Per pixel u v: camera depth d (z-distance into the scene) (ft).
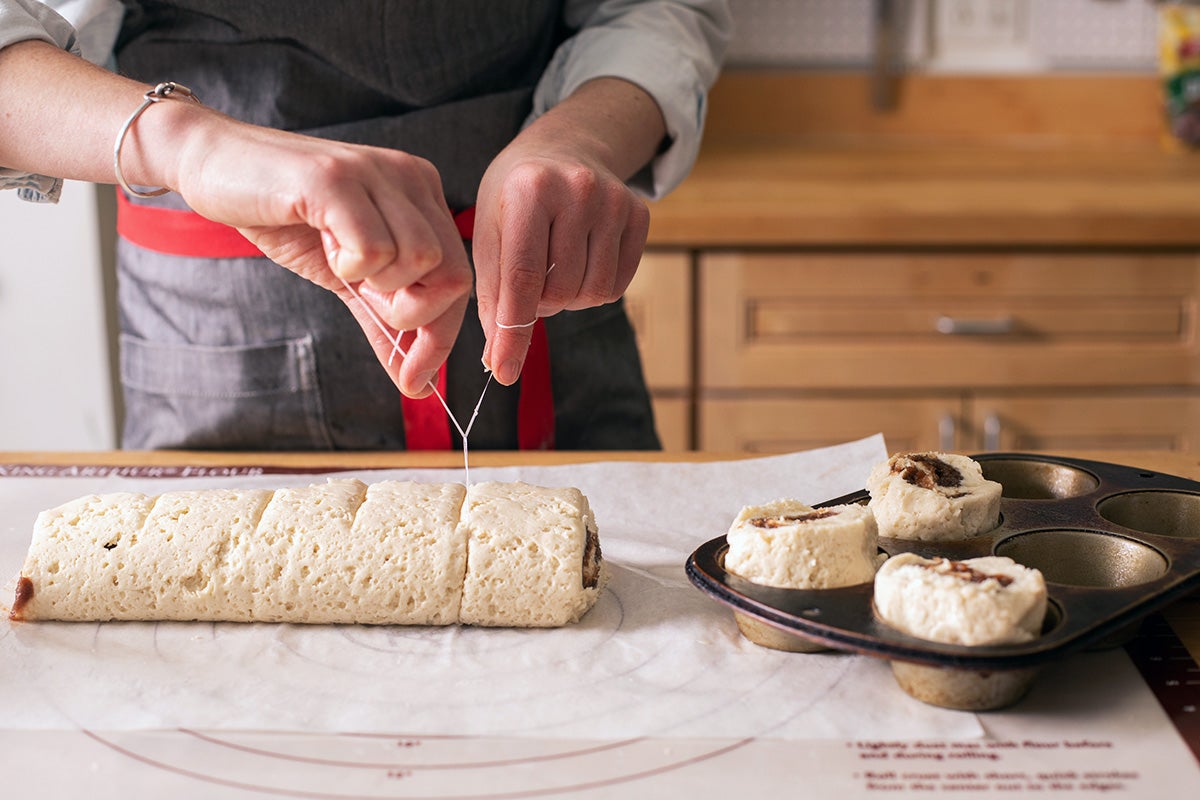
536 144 2.90
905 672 2.17
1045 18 7.92
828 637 2.16
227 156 2.22
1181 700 2.18
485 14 3.58
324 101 3.51
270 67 3.43
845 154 7.79
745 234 5.98
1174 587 2.29
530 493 2.70
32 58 2.64
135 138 2.37
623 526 3.10
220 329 3.67
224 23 3.39
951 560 2.52
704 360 6.26
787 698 2.20
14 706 2.20
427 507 2.63
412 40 3.49
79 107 2.48
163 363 3.76
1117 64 7.98
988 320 6.17
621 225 2.68
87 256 5.62
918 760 2.01
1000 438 6.34
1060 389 6.29
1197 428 6.32
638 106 3.52
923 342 6.23
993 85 8.03
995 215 5.93
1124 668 2.30
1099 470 3.00
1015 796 1.91
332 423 3.77
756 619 2.29
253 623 2.56
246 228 2.33
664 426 6.35
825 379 6.27
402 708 2.19
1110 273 6.10
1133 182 6.71
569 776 1.98
